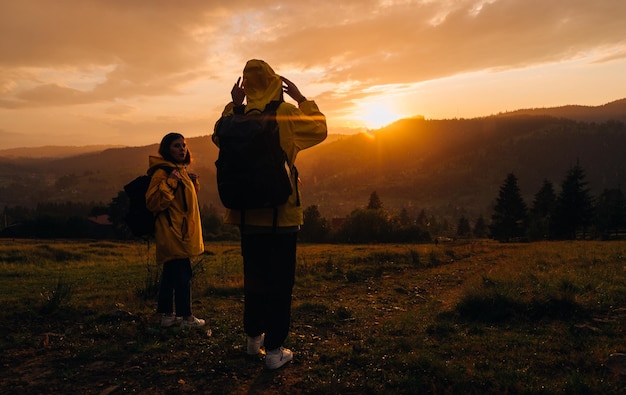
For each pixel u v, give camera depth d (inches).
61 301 246.4
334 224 3978.8
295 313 240.4
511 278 313.6
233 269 506.9
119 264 633.0
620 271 355.6
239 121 133.9
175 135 182.2
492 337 179.5
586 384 124.6
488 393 125.3
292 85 149.9
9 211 6766.7
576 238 2519.7
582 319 205.5
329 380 135.9
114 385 136.2
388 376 138.5
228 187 131.2
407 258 603.8
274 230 137.3
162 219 182.2
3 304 250.5
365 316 238.1
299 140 138.3
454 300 277.4
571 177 2379.4
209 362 153.3
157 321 205.8
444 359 154.6
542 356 153.9
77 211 5841.5
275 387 134.4
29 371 147.3
